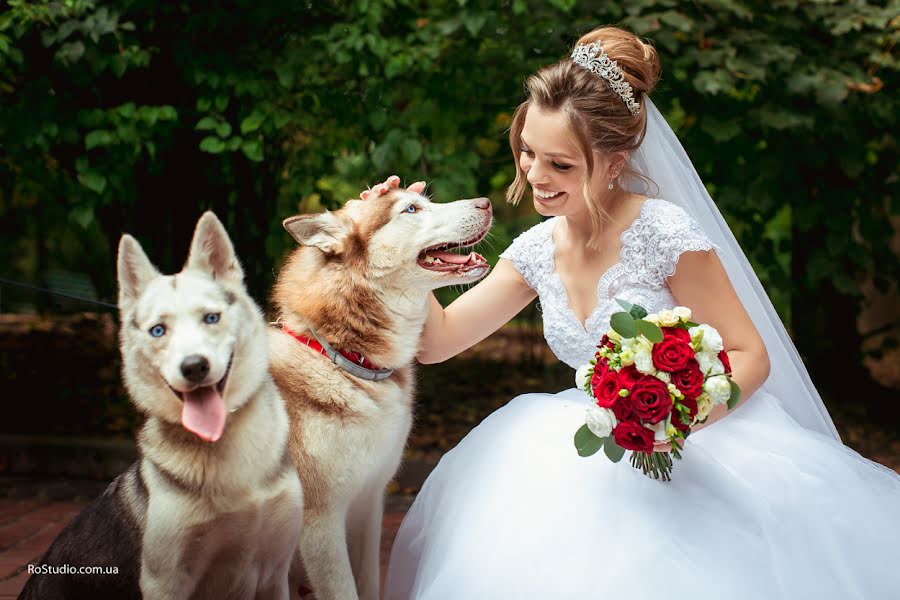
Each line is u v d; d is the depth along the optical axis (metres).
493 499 2.79
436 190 6.05
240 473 2.66
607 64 2.82
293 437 3.00
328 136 6.85
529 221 8.50
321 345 3.08
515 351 9.88
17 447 6.34
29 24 5.48
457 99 6.50
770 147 6.48
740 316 2.84
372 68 6.11
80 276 11.12
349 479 3.02
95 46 5.60
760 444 2.83
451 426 7.25
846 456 2.89
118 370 8.16
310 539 2.99
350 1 6.15
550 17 6.15
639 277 2.90
